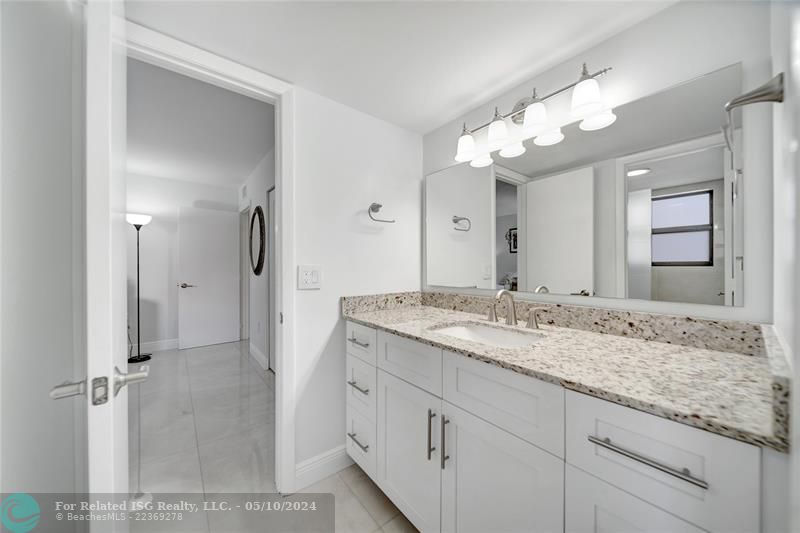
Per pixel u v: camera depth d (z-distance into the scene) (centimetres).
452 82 151
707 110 101
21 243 68
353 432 159
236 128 254
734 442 53
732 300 96
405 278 201
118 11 77
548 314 140
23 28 67
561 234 140
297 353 154
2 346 63
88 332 60
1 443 62
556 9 108
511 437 86
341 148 171
